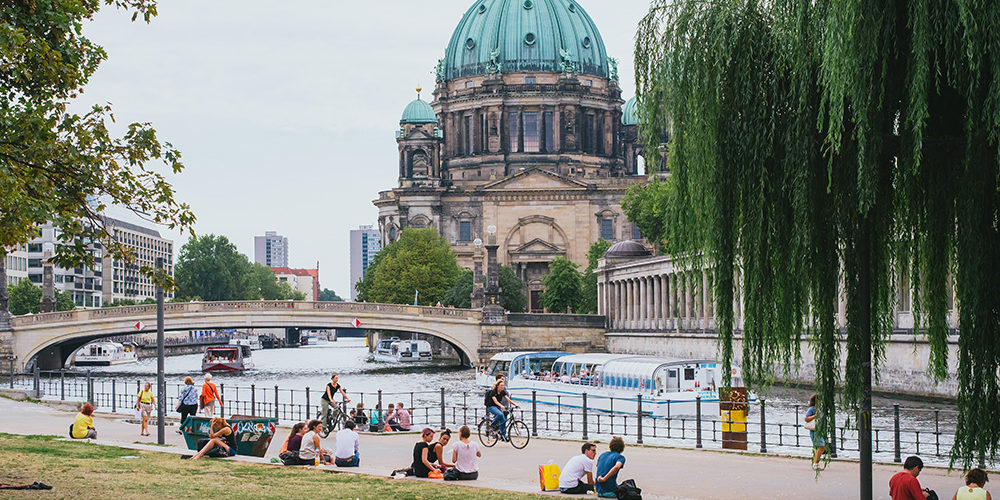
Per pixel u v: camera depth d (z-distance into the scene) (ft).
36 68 88.79
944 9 70.90
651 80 88.28
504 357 331.16
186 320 414.62
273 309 423.23
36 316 402.52
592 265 608.60
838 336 83.41
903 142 75.05
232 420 130.41
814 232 78.02
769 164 81.82
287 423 200.13
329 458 123.34
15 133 86.48
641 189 583.58
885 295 83.41
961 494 77.71
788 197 80.43
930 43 70.54
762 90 80.64
